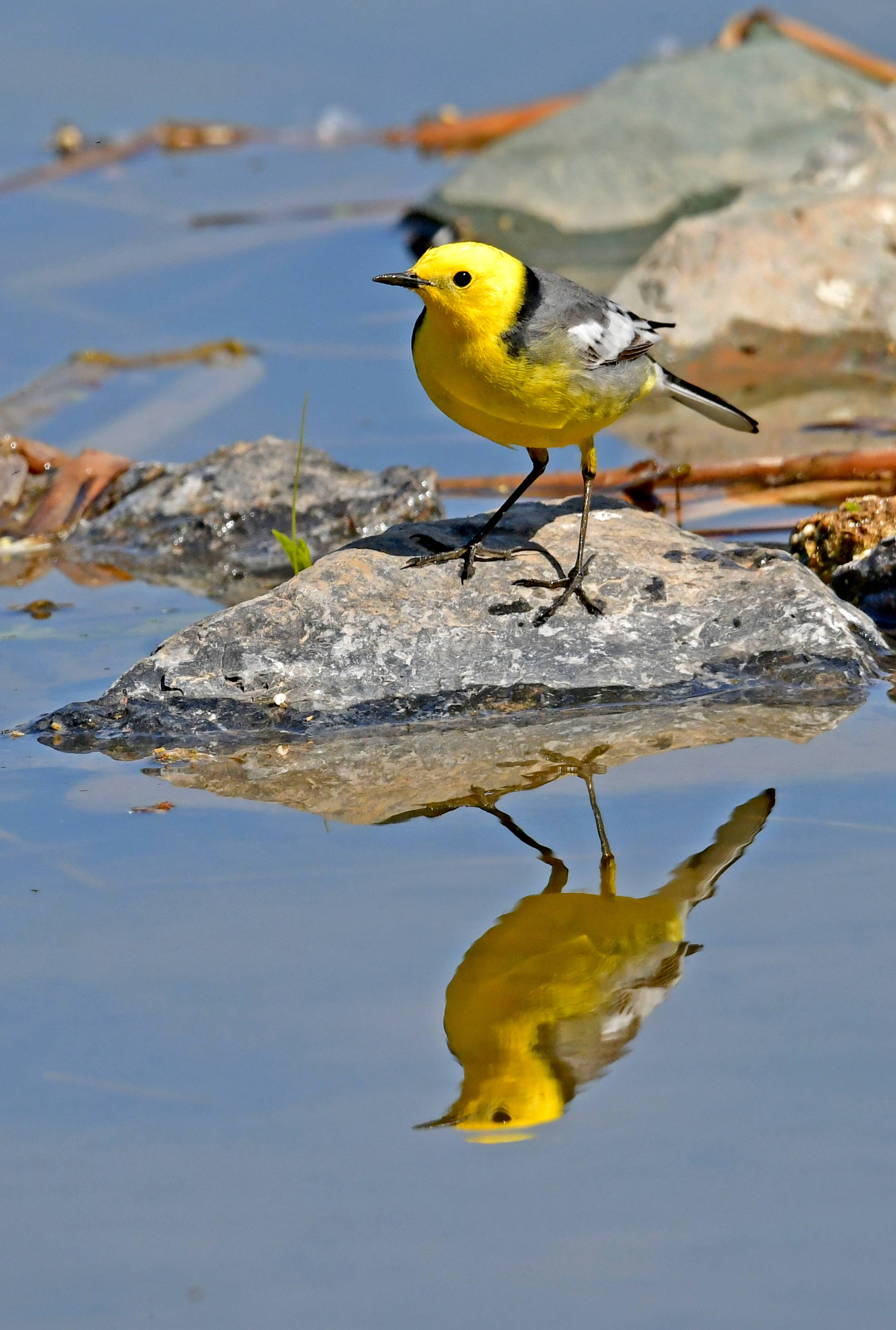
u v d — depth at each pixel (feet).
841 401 63.62
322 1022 21.81
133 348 69.51
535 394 33.42
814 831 27.50
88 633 42.11
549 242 84.17
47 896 25.84
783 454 56.90
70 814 29.60
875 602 41.57
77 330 71.97
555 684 35.37
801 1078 20.06
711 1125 19.24
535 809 29.30
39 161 98.78
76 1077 20.59
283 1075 20.57
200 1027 21.71
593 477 36.60
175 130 102.99
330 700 34.91
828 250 69.15
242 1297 16.71
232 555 50.08
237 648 35.35
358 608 36.06
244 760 32.63
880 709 34.06
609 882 25.91
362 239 85.30
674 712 34.50
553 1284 16.80
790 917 24.27
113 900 25.64
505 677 35.40
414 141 102.99
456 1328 16.20
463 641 35.76
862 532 43.52
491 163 86.48
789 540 46.93
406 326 72.38
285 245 84.33
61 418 61.98
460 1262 17.11
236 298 76.33
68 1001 22.41
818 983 22.27
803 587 37.09
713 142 86.17
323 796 30.40
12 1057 21.03
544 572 37.42
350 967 23.30
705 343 67.46
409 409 62.85
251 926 24.62
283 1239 17.58
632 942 23.79
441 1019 21.79
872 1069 20.15
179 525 51.13
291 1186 18.44
